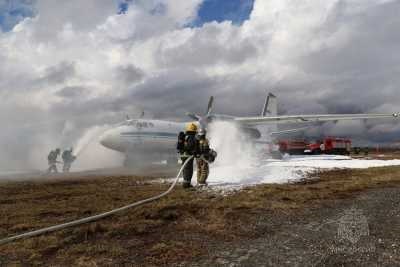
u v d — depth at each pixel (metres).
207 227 5.05
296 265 3.42
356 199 7.30
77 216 5.83
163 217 5.69
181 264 3.54
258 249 3.99
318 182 10.41
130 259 3.71
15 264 3.56
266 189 8.62
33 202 7.30
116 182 11.31
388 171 13.77
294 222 5.33
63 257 3.78
